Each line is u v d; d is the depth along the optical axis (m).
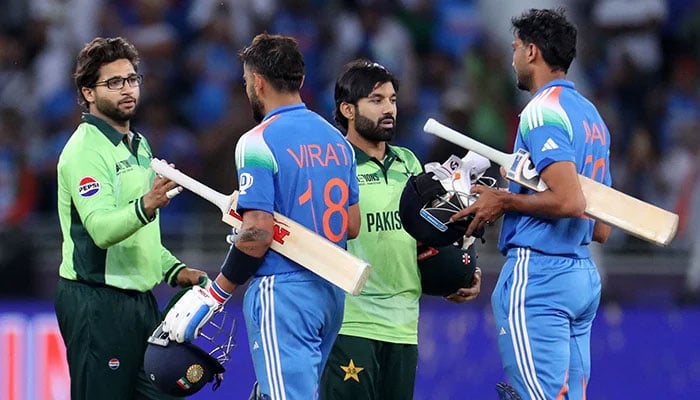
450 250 21.83
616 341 31.17
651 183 39.56
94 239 20.25
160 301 31.34
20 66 41.00
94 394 20.91
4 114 37.91
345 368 21.66
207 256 33.22
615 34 45.31
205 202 35.94
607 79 43.28
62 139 37.88
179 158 37.53
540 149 19.05
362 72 21.69
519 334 19.48
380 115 21.59
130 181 20.91
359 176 21.83
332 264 18.34
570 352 19.88
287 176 18.70
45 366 28.86
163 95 39.28
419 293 22.23
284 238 18.61
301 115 19.09
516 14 45.00
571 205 18.80
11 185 36.56
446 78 41.47
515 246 19.75
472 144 19.84
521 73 20.06
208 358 19.22
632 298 33.62
